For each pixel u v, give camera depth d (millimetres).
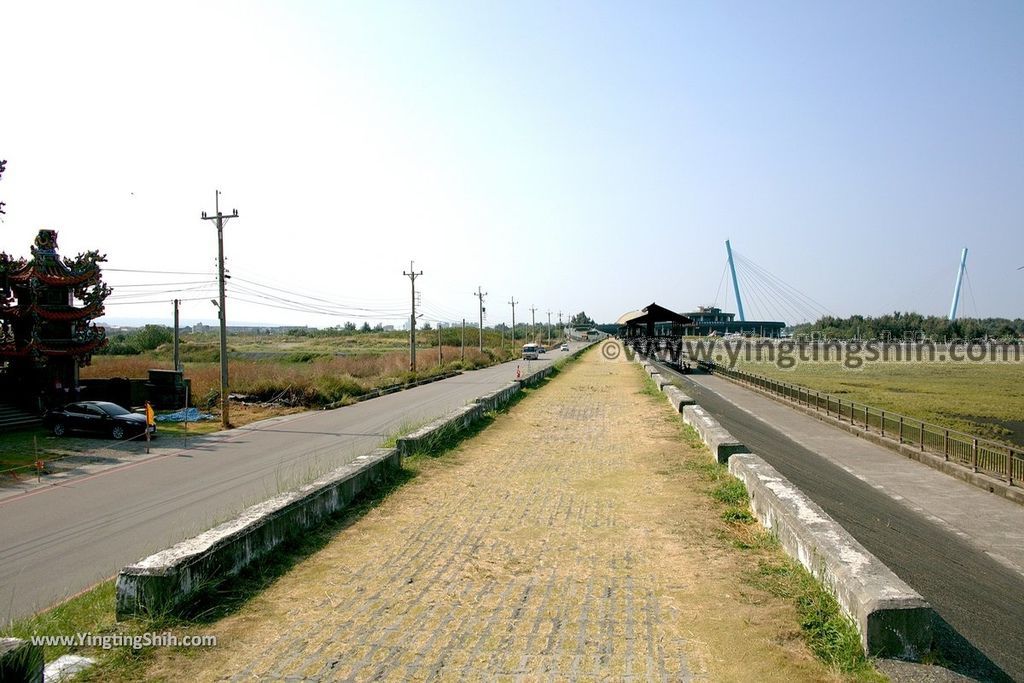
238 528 6293
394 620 5309
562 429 16766
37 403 22156
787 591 5754
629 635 5004
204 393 28516
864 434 21484
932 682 4168
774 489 7781
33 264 22203
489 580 6207
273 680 4352
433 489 9930
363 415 24734
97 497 12344
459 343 84312
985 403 32594
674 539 7387
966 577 8656
